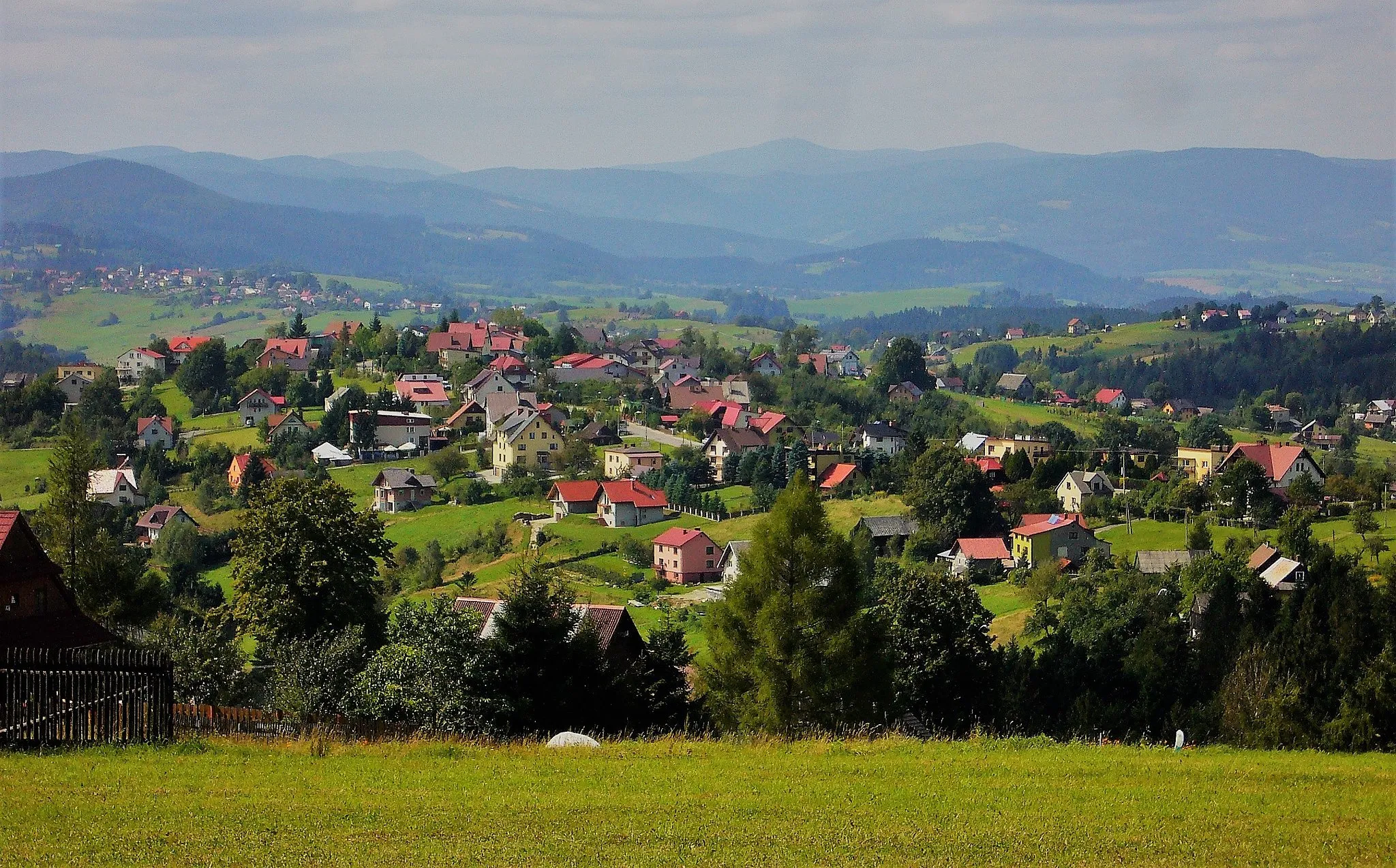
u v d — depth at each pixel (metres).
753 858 68.19
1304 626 158.38
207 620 160.62
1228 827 75.88
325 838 70.06
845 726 124.06
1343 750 138.25
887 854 69.19
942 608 165.62
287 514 160.75
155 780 81.44
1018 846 71.19
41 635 126.94
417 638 114.56
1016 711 163.50
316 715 111.75
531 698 115.75
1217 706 155.38
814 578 132.75
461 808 76.81
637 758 94.94
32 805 74.44
